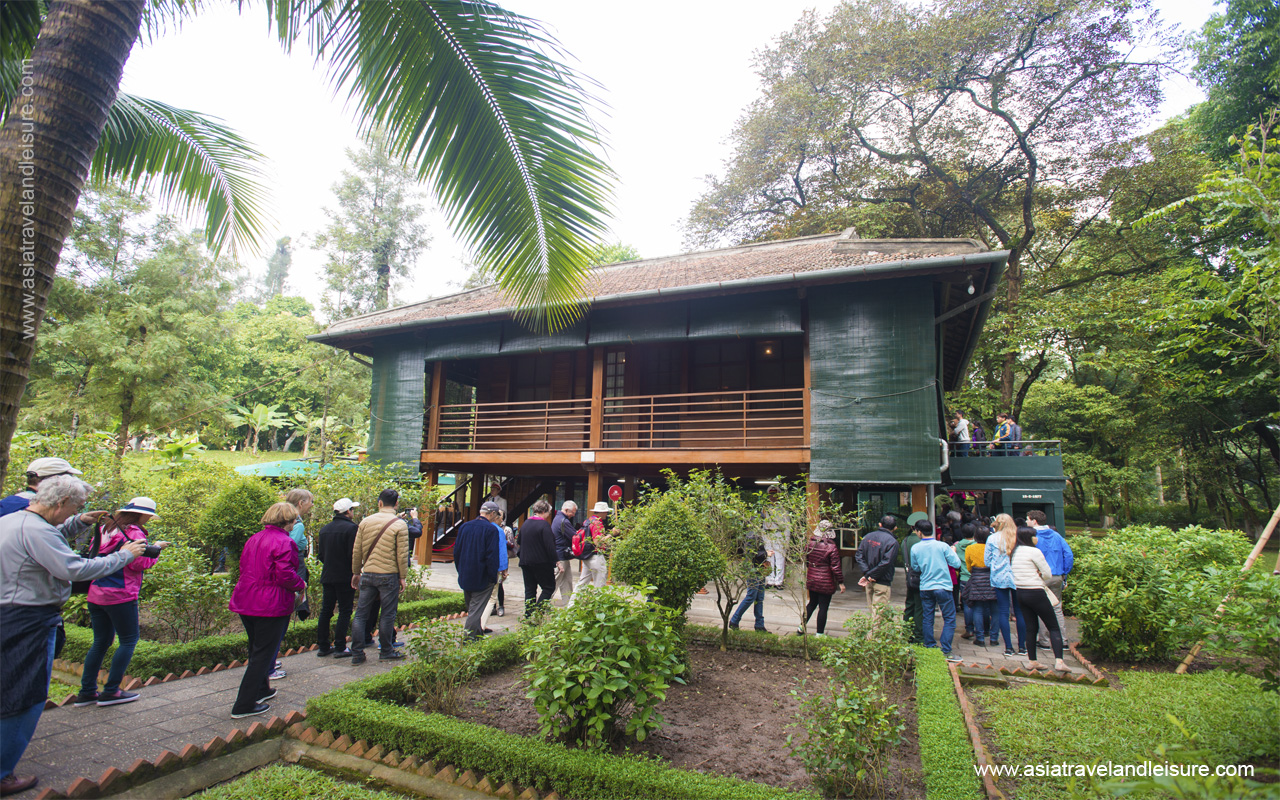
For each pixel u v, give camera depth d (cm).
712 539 662
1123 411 2069
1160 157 1775
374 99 368
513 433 1568
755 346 1377
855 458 997
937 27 1769
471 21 346
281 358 3628
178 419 1959
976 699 521
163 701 468
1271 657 411
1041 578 630
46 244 247
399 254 2747
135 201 1927
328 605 617
